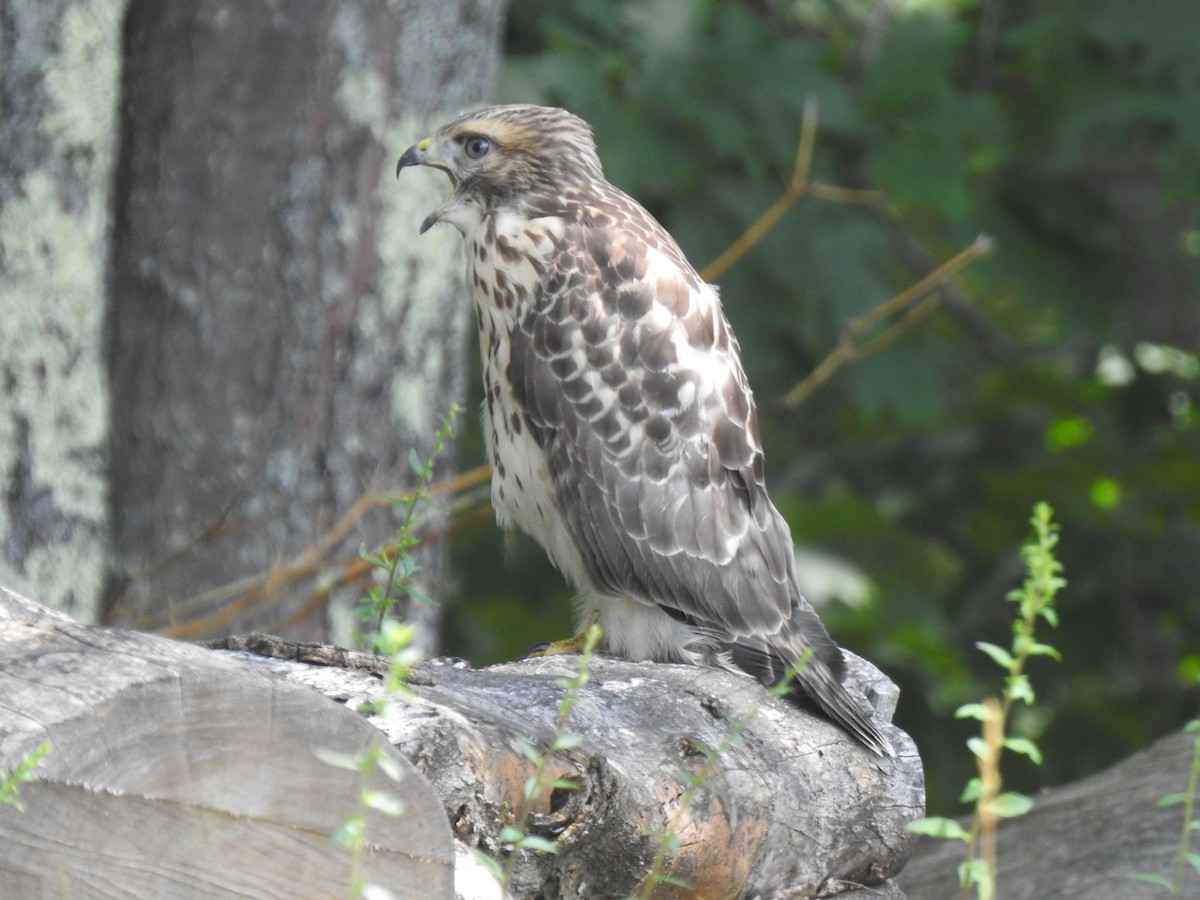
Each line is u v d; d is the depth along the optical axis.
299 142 10.20
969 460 17.12
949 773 15.27
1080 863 7.88
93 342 9.65
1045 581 4.73
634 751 5.32
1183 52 14.46
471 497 9.57
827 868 6.06
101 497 9.77
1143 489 17.52
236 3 10.12
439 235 10.64
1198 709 15.46
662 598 7.96
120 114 10.27
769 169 13.92
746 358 13.55
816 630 7.97
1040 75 14.95
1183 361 17.47
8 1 9.25
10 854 3.50
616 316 8.11
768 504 8.20
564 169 8.37
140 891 3.67
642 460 8.02
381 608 5.91
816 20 16.77
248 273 10.22
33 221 9.35
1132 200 16.70
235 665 3.84
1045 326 18.77
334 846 3.94
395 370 10.54
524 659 7.07
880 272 16.98
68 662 3.70
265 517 10.25
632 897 5.10
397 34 10.37
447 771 4.73
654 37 13.36
